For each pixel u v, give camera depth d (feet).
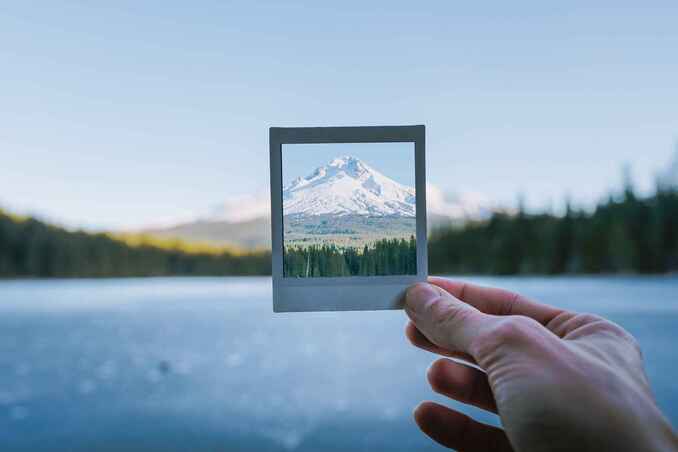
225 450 13.15
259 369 14.83
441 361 2.06
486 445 1.93
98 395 14.46
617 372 1.16
